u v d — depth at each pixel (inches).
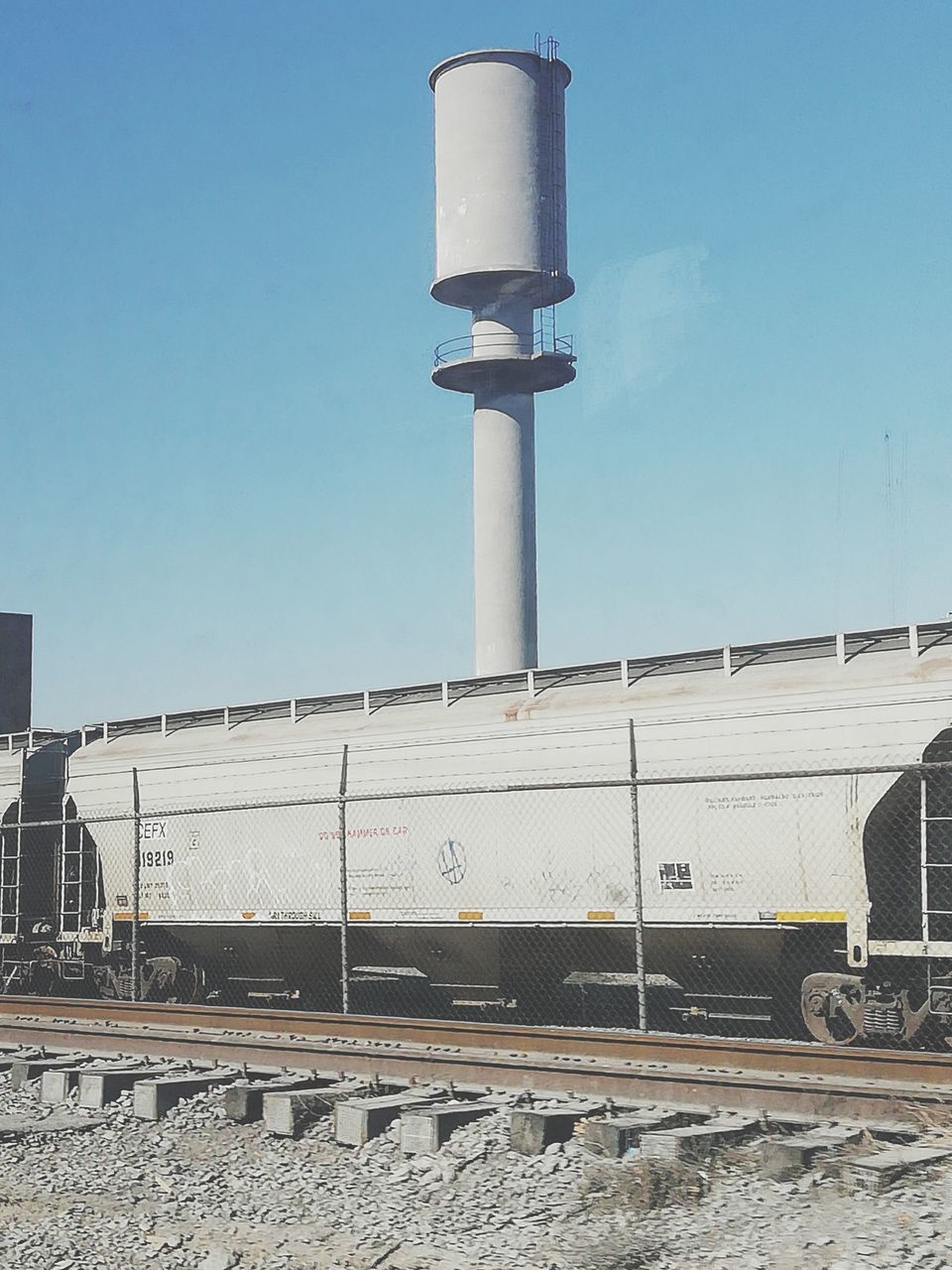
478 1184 406.3
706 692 706.8
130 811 941.8
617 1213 368.2
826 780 654.5
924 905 612.7
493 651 1728.6
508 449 1749.5
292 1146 462.3
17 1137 495.2
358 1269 343.9
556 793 744.3
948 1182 362.3
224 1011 641.6
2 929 990.4
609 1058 505.7
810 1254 327.9
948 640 651.5
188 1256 361.1
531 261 1701.5
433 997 880.9
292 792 855.7
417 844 796.0
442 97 1756.9
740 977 701.9
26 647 1462.8
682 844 696.4
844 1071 452.8
